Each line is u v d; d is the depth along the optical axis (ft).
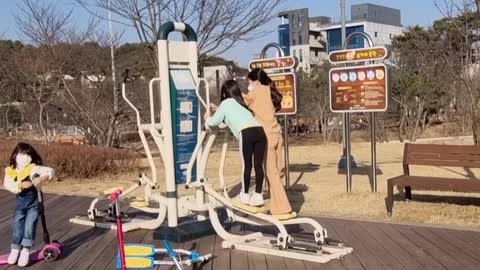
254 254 18.44
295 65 31.04
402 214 24.56
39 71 55.11
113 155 40.98
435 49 79.41
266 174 20.43
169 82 20.38
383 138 71.15
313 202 28.07
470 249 18.31
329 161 46.83
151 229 22.26
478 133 43.16
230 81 20.34
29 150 18.33
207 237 20.89
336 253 17.78
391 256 17.79
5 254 19.51
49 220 24.91
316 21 188.75
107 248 19.90
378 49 28.02
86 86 54.49
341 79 29.40
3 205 29.86
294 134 83.56
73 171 38.93
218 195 20.11
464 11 50.62
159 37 20.13
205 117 20.93
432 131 78.23
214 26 43.93
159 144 20.80
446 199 27.50
